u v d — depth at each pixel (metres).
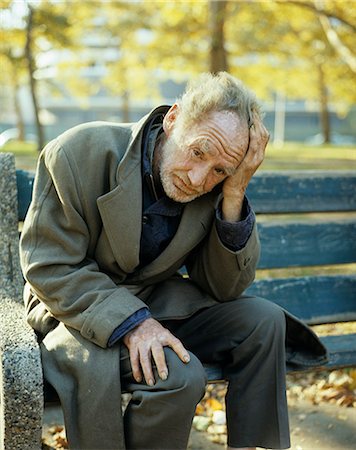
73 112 42.94
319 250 3.02
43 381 2.07
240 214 2.25
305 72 21.83
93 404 1.99
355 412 3.03
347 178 3.07
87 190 2.15
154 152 2.22
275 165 9.30
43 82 24.56
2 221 2.52
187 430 1.99
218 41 13.28
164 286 2.41
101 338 2.01
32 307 2.30
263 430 2.22
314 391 3.24
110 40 18.83
